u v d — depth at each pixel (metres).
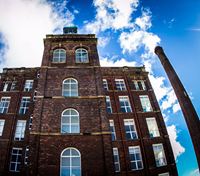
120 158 23.38
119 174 22.31
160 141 25.02
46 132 13.53
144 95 29.28
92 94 15.88
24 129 25.48
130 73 31.59
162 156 24.27
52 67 17.66
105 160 12.52
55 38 20.20
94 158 12.70
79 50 19.66
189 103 22.25
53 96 15.49
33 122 13.84
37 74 30.41
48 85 16.23
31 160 12.23
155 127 26.42
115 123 26.16
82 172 12.12
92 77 17.12
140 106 27.91
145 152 23.88
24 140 24.39
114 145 24.28
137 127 25.89
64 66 17.89
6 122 25.39
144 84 30.83
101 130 13.87
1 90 28.66
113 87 29.75
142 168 23.12
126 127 26.23
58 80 16.70
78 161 12.64
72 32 24.81
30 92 28.52
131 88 29.89
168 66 26.62
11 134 24.47
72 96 15.58
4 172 21.81
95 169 12.30
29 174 11.69
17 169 22.72
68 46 19.77
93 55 18.98
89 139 13.45
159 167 23.11
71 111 14.86
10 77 30.06
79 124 14.16
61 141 13.23
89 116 14.56
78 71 17.50
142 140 24.77
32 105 27.20
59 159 12.49
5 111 26.91
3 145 23.55
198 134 20.03
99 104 15.20
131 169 22.77
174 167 23.33
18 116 26.23
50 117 14.30
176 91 24.30
